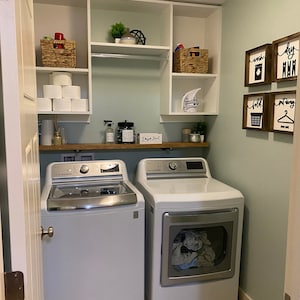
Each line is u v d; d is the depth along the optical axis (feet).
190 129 9.14
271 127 6.15
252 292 7.07
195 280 6.86
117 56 7.85
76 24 8.13
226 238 6.97
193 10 8.33
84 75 8.28
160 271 6.65
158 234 6.53
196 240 6.95
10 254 2.19
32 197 3.14
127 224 6.42
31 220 2.92
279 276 6.10
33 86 3.71
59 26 8.04
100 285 6.41
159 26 8.72
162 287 6.73
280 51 5.83
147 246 7.00
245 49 7.04
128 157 8.93
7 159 2.08
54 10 7.97
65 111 7.46
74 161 8.06
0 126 2.11
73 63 7.48
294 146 2.17
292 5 5.52
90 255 6.26
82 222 6.14
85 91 8.39
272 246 6.30
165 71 8.45
